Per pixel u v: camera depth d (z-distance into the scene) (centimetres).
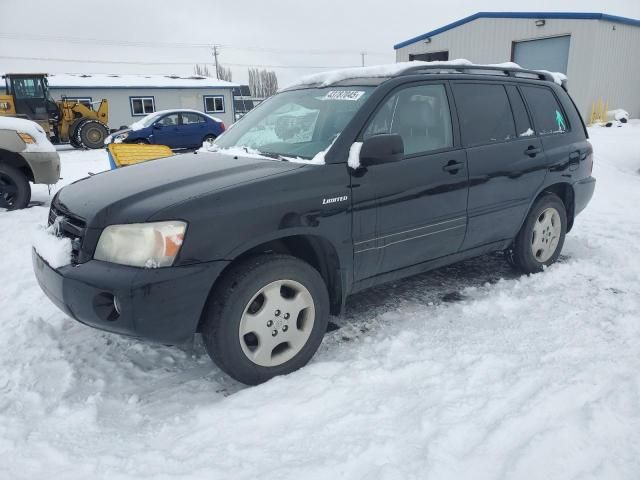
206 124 1878
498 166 378
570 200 464
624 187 799
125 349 322
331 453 212
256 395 260
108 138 1748
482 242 390
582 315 341
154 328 243
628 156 1043
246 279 260
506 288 411
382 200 311
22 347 321
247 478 199
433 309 373
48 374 290
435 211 341
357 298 399
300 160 302
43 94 2042
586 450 203
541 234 437
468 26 1923
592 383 249
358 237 304
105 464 212
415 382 267
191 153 371
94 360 308
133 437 236
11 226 614
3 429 237
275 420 239
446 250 364
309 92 370
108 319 245
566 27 1656
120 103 2823
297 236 296
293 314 284
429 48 2084
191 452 219
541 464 197
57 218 281
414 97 341
